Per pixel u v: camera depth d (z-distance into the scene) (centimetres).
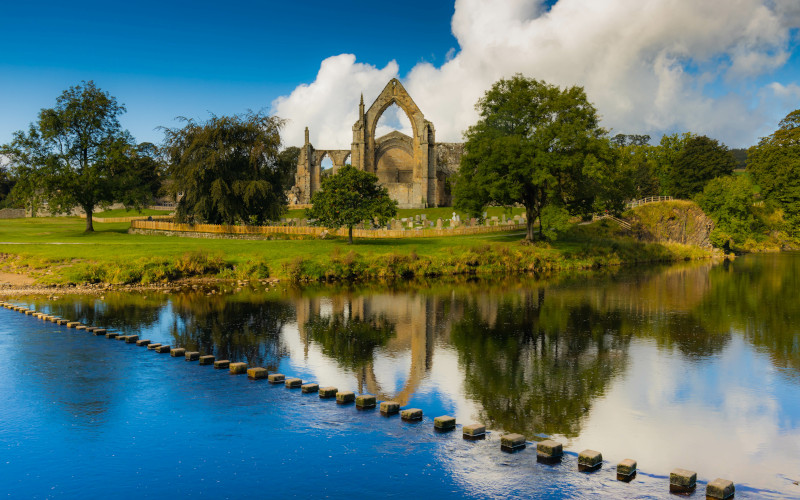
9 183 12681
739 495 1299
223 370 2261
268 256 5481
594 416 1775
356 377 2173
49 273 4784
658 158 12900
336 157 12800
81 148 7488
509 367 2309
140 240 6512
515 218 8450
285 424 1698
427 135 11812
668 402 1902
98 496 1303
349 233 6356
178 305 3688
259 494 1309
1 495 1306
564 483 1341
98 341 2722
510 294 4253
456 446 1543
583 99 6084
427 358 2439
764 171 10431
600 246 6931
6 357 2423
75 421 1727
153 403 1877
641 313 3469
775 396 1962
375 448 1534
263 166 6862
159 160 7375
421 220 8938
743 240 8856
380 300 3947
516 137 5884
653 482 1349
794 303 3838
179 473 1407
